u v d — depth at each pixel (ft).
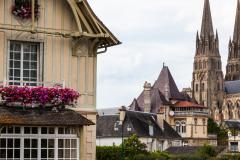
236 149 578.66
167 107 481.87
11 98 87.10
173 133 399.44
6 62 89.92
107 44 97.76
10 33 90.53
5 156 83.46
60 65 94.07
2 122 81.61
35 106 88.79
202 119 486.79
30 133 85.30
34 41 92.17
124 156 273.54
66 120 86.74
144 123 370.32
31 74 92.17
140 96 508.53
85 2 93.50
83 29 95.14
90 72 96.32
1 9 90.22
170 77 534.37
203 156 321.32
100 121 364.17
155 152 305.53
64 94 90.02
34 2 91.86
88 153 95.14
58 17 93.91
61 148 87.25
